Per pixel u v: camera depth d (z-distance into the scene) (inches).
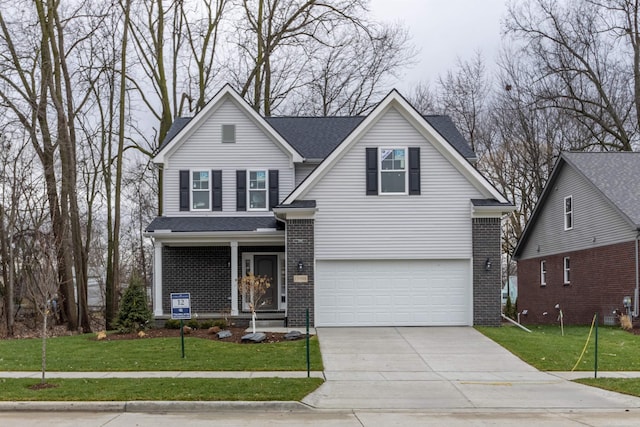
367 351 657.0
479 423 393.1
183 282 979.9
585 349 671.1
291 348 661.3
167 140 1004.6
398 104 836.6
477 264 828.6
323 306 831.1
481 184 831.7
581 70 1525.6
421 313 834.2
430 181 836.6
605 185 1061.8
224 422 393.7
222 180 978.1
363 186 836.0
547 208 1325.0
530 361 611.8
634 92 1510.8
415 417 410.9
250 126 984.3
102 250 1806.1
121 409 429.7
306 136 1066.7
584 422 398.0
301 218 828.6
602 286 1063.0
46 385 482.6
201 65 1366.9
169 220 952.9
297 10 1375.5
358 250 831.1
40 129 1057.5
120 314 802.8
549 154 1557.6
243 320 877.2
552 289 1295.5
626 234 978.7
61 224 1036.5
